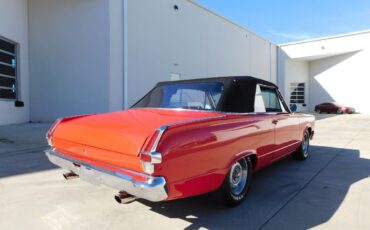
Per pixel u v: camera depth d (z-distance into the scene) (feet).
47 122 42.91
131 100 44.93
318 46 94.94
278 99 16.49
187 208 11.78
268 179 16.07
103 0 41.19
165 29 51.88
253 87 13.88
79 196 12.75
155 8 49.47
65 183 14.39
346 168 18.62
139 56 46.39
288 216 11.23
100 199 12.46
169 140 8.82
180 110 12.90
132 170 8.97
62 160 11.46
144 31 47.32
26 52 43.52
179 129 9.21
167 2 52.21
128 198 9.57
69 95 43.14
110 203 12.07
